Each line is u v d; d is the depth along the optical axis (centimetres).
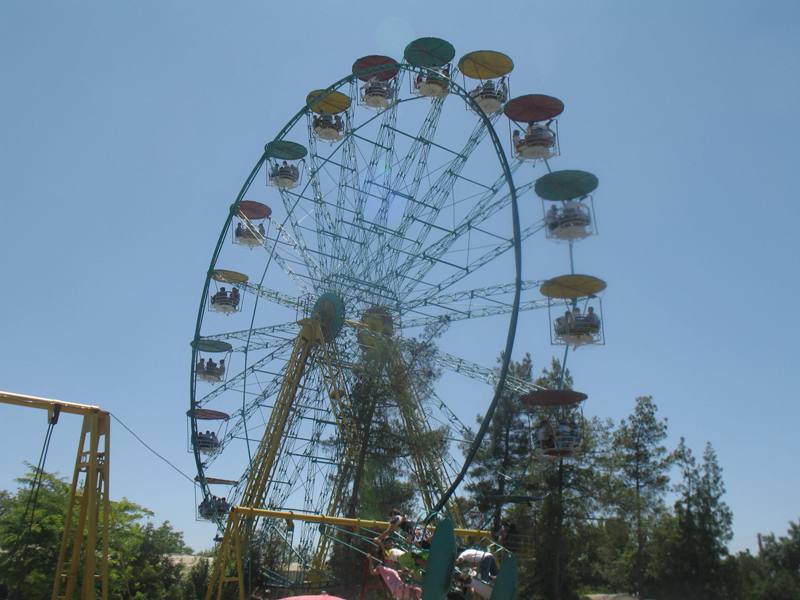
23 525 3125
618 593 6159
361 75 3244
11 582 3394
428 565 953
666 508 5766
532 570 4459
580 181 2897
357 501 3092
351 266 3209
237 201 3478
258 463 3105
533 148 3203
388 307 3098
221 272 3509
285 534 2927
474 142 3011
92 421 1962
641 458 5797
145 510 4128
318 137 3628
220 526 3200
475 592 1103
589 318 2934
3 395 1822
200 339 3484
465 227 2930
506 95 3388
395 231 3144
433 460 3003
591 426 5088
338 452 3028
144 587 4484
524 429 4781
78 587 3478
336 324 3161
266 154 3459
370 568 1162
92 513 1934
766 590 5425
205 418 3562
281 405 3161
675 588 5212
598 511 4938
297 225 3312
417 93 3197
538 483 4662
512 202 2748
